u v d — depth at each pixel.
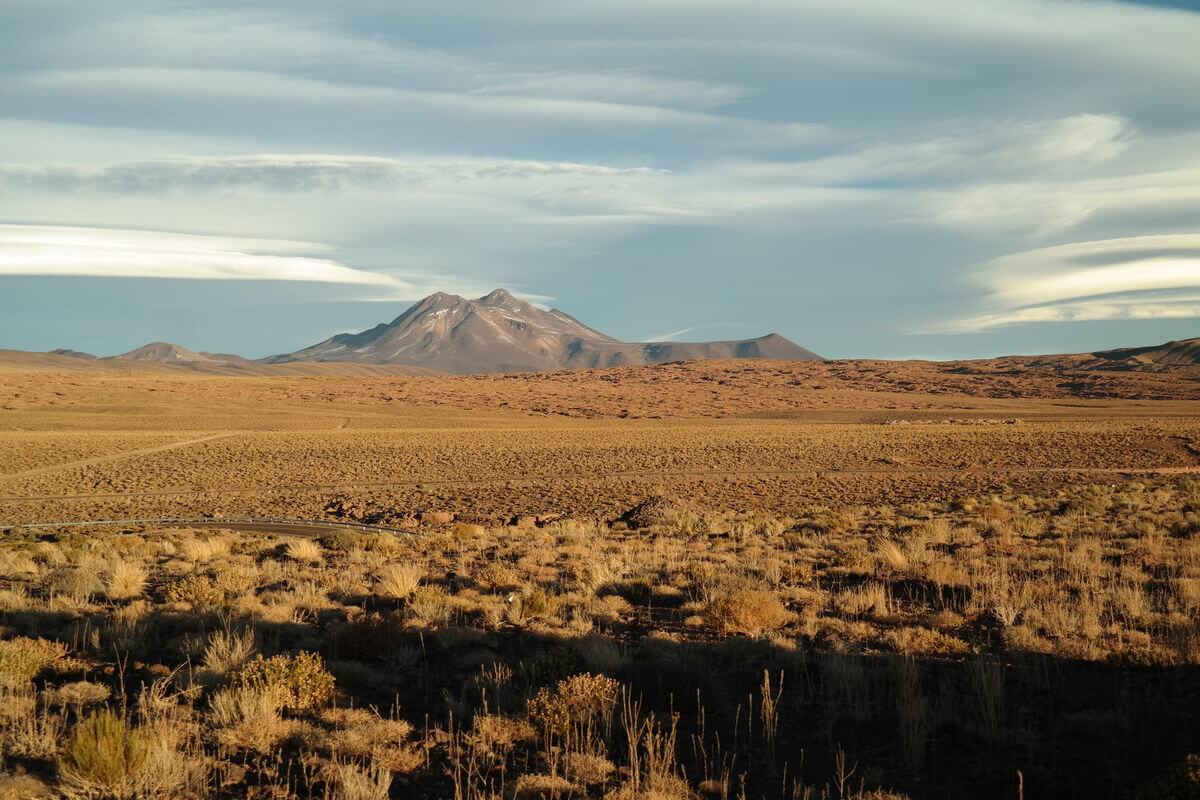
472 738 7.07
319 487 57.06
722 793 6.00
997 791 6.07
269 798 5.87
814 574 15.59
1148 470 58.09
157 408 137.00
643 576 15.43
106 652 9.74
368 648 9.83
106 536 27.27
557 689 7.88
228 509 46.06
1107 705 7.67
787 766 6.61
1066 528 21.14
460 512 41.94
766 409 169.38
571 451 78.62
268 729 6.98
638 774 6.34
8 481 59.41
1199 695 7.81
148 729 6.39
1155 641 9.72
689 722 7.62
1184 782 5.33
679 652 9.64
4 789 5.64
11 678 7.89
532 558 18.52
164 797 5.71
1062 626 10.35
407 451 79.12
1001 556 16.80
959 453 72.31
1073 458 67.25
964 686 8.33
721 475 60.31
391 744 6.93
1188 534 19.19
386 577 14.74
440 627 10.91
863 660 9.23
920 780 6.31
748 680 8.87
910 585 14.24
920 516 28.39
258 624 10.95
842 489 49.38
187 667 9.04
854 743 7.07
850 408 170.75
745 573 15.38
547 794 5.99
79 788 5.71
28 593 14.10
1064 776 6.22
